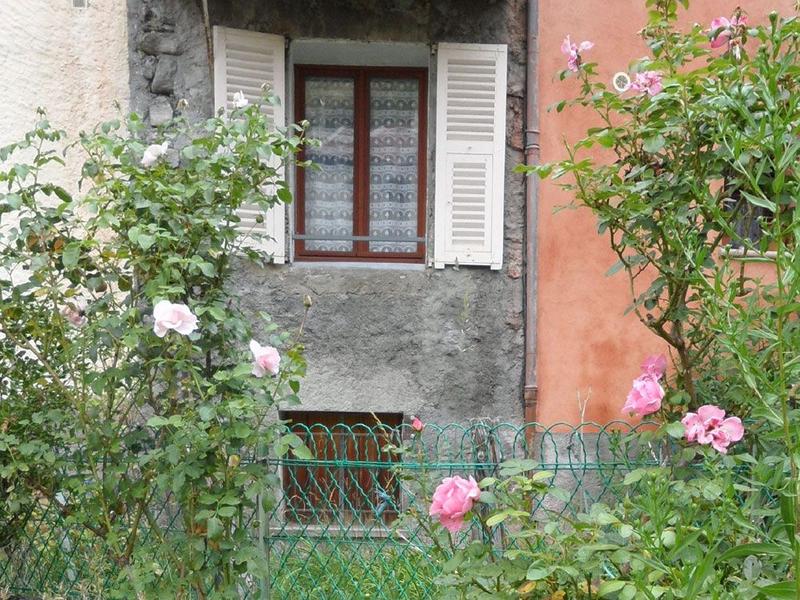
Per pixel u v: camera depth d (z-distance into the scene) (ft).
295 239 19.86
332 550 13.23
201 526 10.52
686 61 11.30
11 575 12.30
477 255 19.01
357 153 20.35
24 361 11.64
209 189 10.52
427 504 10.42
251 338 10.94
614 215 11.01
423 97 20.40
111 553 11.52
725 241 14.93
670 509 8.09
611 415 19.04
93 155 11.35
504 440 18.84
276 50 18.80
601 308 19.11
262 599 11.85
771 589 6.60
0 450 10.97
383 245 20.24
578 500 16.10
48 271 10.96
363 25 18.98
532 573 7.74
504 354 19.06
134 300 10.78
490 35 19.22
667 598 7.36
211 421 10.16
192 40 18.31
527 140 19.16
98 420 10.83
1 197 10.73
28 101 17.89
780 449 9.70
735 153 7.91
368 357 18.70
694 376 12.13
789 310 7.02
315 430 18.76
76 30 18.20
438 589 11.95
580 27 19.19
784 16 19.20
